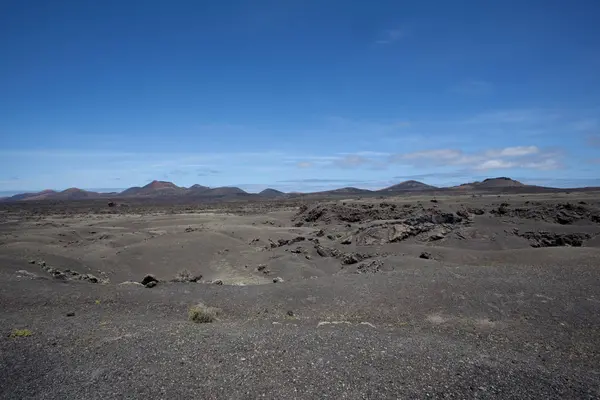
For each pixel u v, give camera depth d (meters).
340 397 8.44
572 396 8.85
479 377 9.54
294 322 15.90
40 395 8.46
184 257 40.44
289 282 22.61
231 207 136.75
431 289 18.97
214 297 19.84
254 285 22.33
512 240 38.16
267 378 9.24
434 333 14.60
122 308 17.97
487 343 13.53
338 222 63.84
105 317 16.27
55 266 32.94
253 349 11.10
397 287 19.62
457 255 30.42
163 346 11.41
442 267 23.92
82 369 9.70
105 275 35.09
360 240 40.50
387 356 10.73
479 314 16.38
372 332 13.80
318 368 9.80
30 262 29.75
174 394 8.48
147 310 17.84
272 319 16.58
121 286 22.06
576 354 12.57
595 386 9.48
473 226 42.59
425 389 8.84
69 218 94.56
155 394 8.48
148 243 44.81
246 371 9.60
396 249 34.66
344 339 12.29
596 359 12.18
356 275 22.77
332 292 19.88
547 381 9.56
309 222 69.94
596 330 14.25
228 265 38.47
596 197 71.62
